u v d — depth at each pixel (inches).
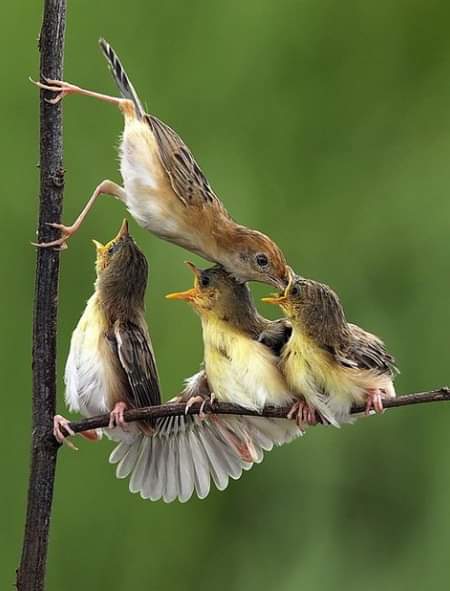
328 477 602.5
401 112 627.8
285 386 335.3
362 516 600.1
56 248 320.5
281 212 601.3
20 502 534.6
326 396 331.3
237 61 602.5
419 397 322.0
